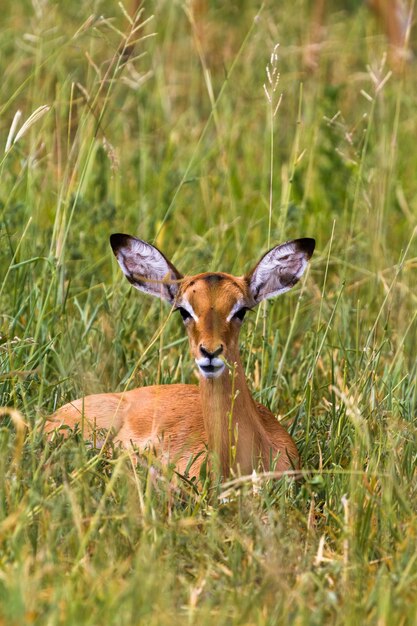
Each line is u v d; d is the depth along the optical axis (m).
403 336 11.82
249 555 8.16
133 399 11.41
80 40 17.58
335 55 19.56
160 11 18.34
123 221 14.61
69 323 11.93
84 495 8.61
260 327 12.52
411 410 10.79
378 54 19.31
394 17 18.97
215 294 9.96
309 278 13.21
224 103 17.48
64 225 12.29
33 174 14.41
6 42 18.05
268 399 11.52
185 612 7.53
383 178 14.53
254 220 15.22
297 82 18.25
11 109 17.22
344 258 13.62
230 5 20.89
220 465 10.01
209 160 16.83
